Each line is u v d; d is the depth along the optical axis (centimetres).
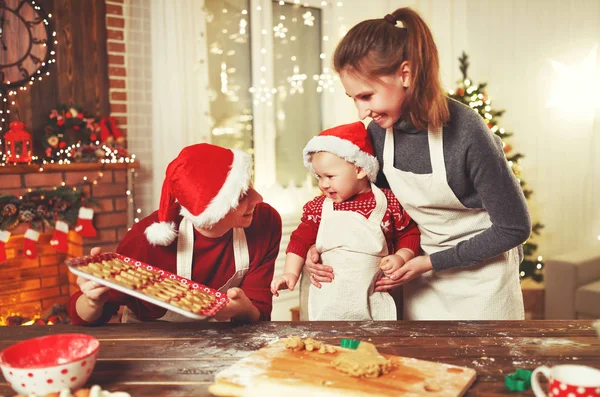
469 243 144
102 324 131
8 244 324
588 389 78
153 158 350
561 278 326
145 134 349
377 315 158
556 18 391
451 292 155
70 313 131
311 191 415
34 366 93
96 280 113
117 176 328
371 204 158
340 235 157
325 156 155
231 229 146
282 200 398
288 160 409
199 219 132
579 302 319
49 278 341
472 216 150
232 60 378
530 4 402
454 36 436
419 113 134
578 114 386
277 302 387
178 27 339
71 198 304
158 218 144
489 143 137
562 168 396
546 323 125
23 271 331
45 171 303
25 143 300
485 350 108
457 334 118
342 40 134
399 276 149
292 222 398
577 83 384
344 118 417
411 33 128
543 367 88
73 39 325
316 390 87
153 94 347
